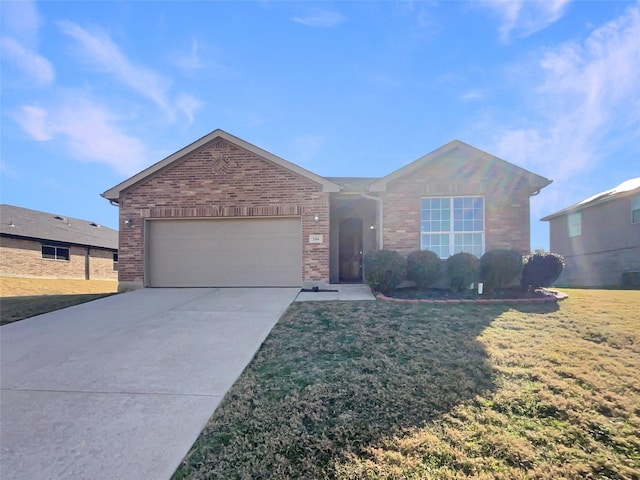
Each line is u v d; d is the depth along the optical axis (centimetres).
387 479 281
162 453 315
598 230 1817
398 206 1161
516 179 1137
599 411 365
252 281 1194
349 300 917
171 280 1211
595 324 652
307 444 324
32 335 665
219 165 1207
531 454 305
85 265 2408
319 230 1178
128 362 524
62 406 399
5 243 1941
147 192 1220
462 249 1147
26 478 287
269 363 509
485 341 571
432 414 366
